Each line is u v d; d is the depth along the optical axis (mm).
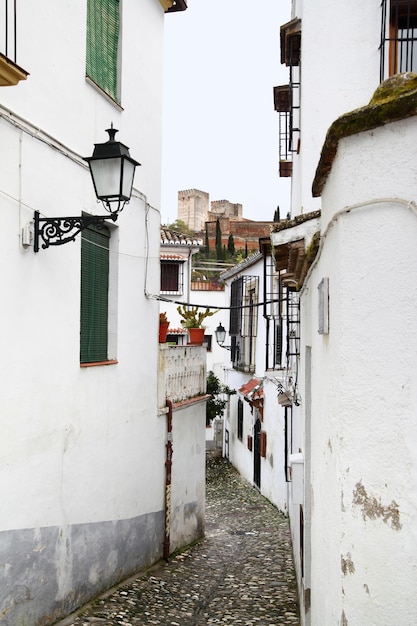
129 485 9125
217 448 27984
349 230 3051
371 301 2934
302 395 7387
